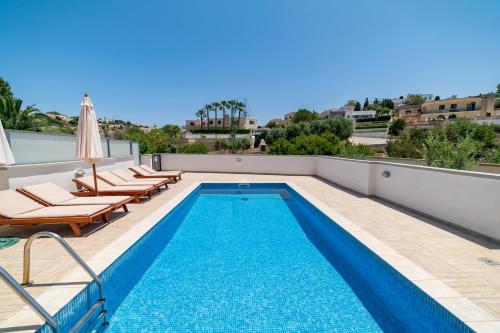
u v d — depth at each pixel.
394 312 2.53
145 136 19.66
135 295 2.80
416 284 2.26
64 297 2.01
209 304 2.63
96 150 5.07
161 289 2.92
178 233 4.80
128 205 5.57
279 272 3.32
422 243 3.26
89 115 5.01
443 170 4.16
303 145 16.28
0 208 3.53
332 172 8.89
